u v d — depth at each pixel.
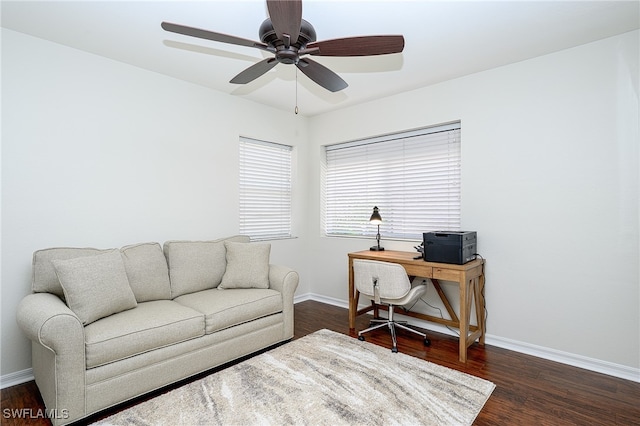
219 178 3.45
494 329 2.90
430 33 2.28
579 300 2.50
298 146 4.29
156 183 2.98
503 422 1.84
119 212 2.75
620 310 2.34
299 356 2.62
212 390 2.12
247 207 3.83
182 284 2.76
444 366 2.48
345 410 1.91
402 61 2.73
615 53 2.34
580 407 1.98
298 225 4.29
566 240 2.55
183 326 2.18
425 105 3.29
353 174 4.07
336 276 4.11
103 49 2.54
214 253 3.01
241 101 3.65
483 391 2.12
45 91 2.38
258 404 1.97
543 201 2.64
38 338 1.67
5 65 2.22
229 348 2.46
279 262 4.06
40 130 2.36
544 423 1.83
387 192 3.76
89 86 2.59
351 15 2.04
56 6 1.97
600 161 2.41
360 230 4.00
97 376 1.83
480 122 2.95
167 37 2.35
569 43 2.44
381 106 3.64
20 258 2.29
